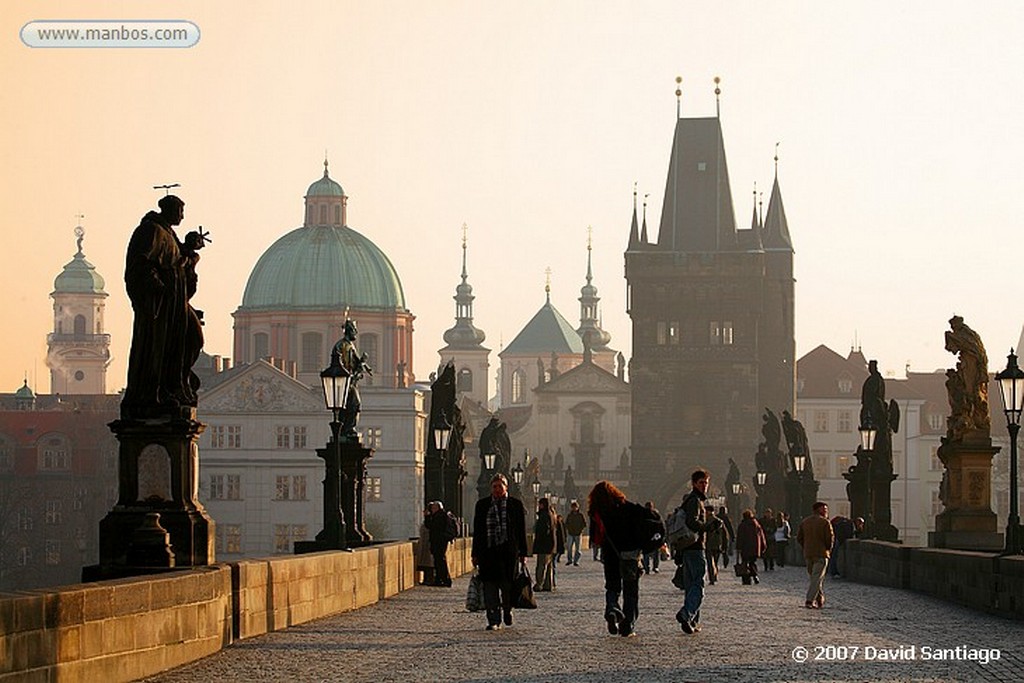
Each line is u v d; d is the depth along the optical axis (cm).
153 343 3975
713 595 7038
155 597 3425
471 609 5188
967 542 7288
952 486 7350
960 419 7356
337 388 6238
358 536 7075
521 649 4153
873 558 8038
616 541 4547
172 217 4050
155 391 3975
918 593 6744
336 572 5316
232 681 3353
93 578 3881
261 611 4312
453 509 10756
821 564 5956
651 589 7694
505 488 4866
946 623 4984
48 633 2889
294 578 4688
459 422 10850
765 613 5653
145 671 3362
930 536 7812
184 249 4062
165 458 3950
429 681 3434
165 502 3947
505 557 4816
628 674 3569
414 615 5356
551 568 7350
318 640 4241
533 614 5616
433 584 7244
